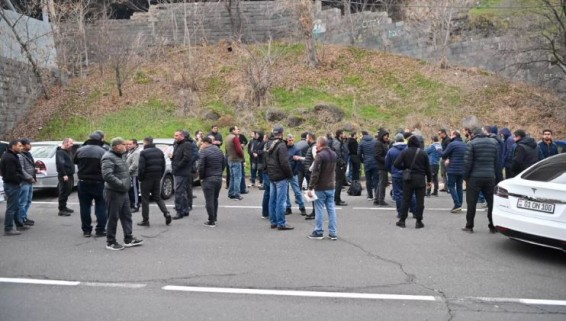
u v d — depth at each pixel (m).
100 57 24.42
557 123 19.28
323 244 7.49
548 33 20.78
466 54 23.38
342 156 11.63
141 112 21.14
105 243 7.64
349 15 26.58
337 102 21.77
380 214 10.16
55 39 23.72
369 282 5.67
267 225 9.02
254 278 5.81
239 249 7.18
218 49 26.95
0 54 20.44
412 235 8.15
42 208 11.15
